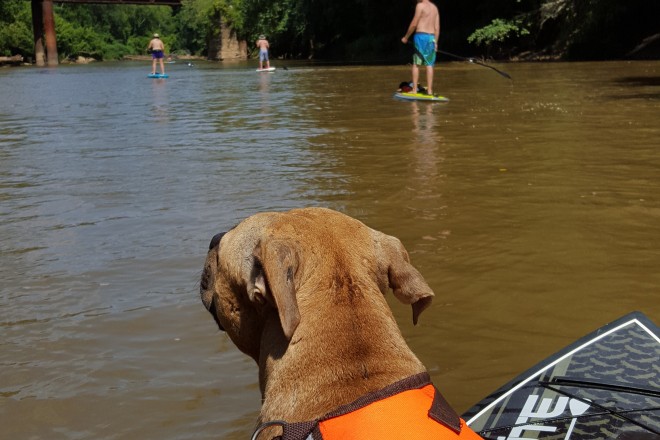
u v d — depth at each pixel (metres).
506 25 32.12
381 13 44.00
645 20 30.95
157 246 5.43
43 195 7.20
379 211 6.29
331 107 15.21
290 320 1.74
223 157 9.10
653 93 15.40
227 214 6.26
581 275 4.73
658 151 8.67
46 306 4.39
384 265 1.98
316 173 7.91
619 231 5.60
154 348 3.83
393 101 15.91
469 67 29.20
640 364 2.69
